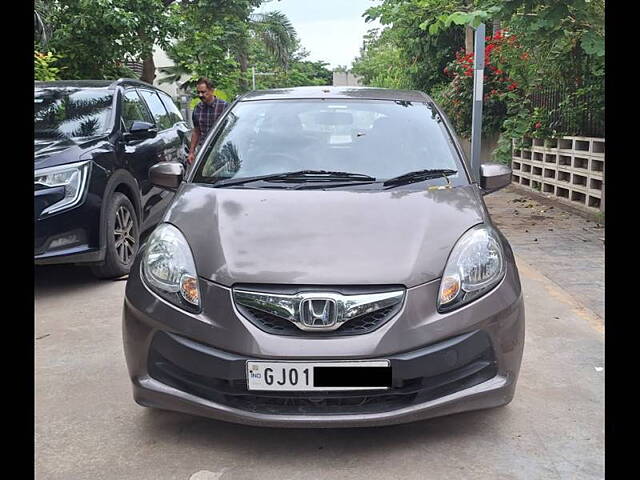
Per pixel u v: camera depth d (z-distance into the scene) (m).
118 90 6.77
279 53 37.53
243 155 3.98
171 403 2.98
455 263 3.00
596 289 5.54
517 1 6.93
